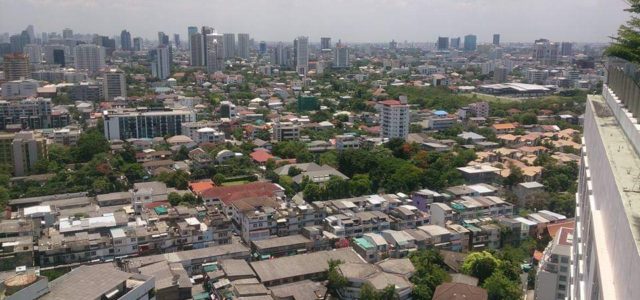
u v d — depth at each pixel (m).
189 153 183.00
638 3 39.16
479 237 108.50
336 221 111.00
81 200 126.69
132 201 123.88
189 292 83.62
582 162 48.00
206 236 104.06
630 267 20.92
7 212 117.38
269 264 92.00
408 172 144.25
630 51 39.12
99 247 94.56
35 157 165.00
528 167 156.75
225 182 155.25
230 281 85.94
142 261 89.94
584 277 34.97
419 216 115.88
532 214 120.06
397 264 90.88
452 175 147.88
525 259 102.44
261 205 115.50
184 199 130.00
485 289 83.06
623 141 32.91
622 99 38.09
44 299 60.06
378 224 111.88
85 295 61.09
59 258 91.62
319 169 156.38
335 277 85.75
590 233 33.19
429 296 82.88
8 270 86.75
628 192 24.59
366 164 157.25
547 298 81.69
